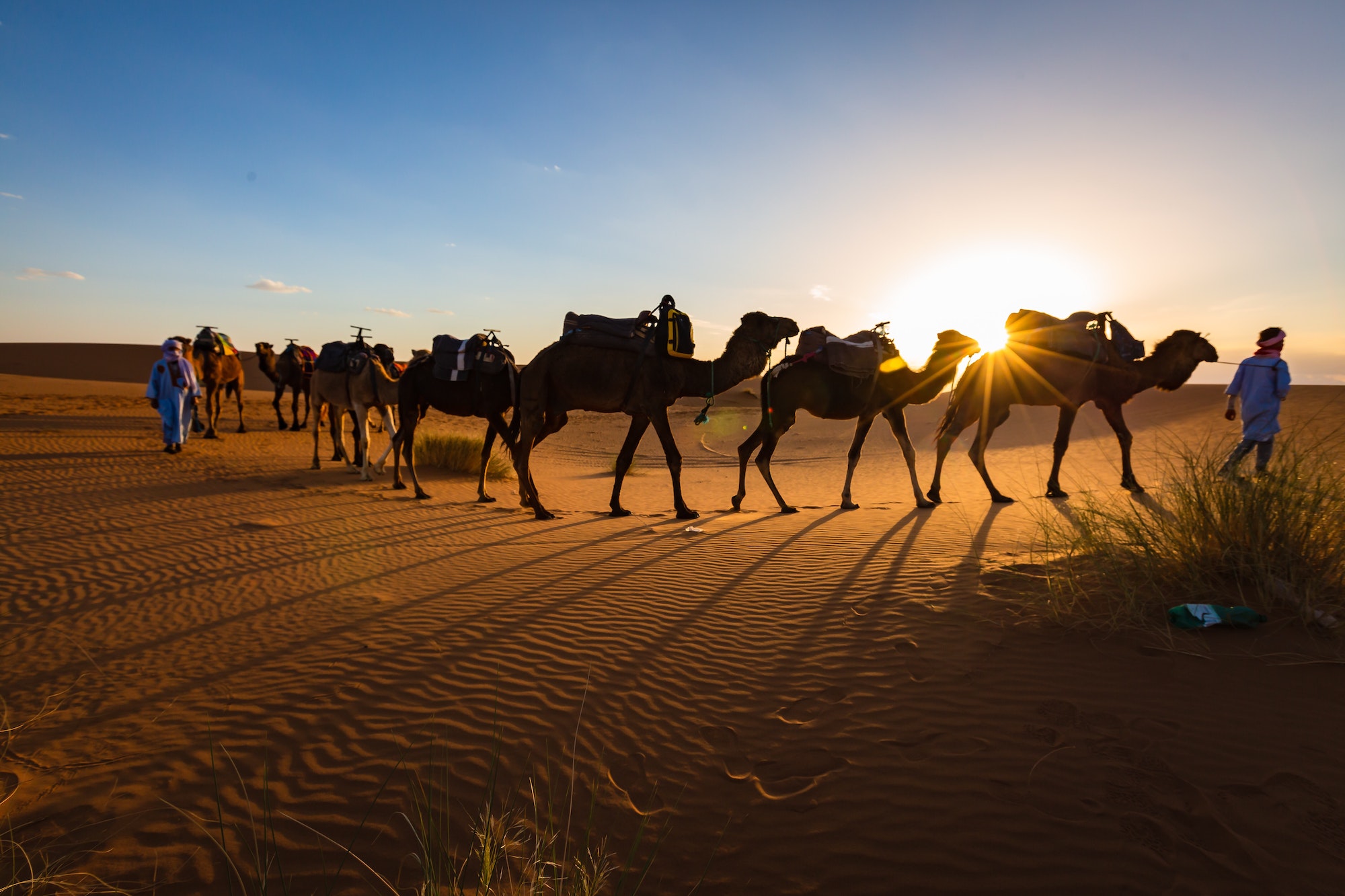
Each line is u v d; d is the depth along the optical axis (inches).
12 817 116.7
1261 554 183.2
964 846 106.8
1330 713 132.2
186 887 101.7
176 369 631.8
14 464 512.4
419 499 483.8
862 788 122.0
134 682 169.2
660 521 401.7
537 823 117.5
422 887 101.1
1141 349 419.2
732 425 1352.1
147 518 358.3
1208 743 125.7
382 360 585.0
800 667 171.9
